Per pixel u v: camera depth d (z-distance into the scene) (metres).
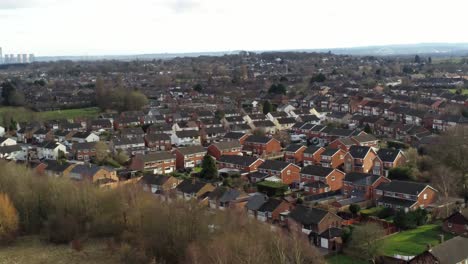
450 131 126.31
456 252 71.12
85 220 97.38
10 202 96.69
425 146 135.50
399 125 171.00
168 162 136.50
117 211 95.75
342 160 132.00
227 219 82.56
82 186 100.38
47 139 172.50
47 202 99.88
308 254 71.50
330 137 161.50
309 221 85.81
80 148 151.00
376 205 101.19
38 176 108.44
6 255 88.94
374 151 126.88
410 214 89.62
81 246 90.75
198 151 142.75
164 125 187.12
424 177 113.88
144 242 85.06
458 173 112.06
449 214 94.19
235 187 113.31
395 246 80.44
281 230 80.19
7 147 157.50
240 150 148.62
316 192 109.44
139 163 133.00
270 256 69.62
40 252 89.88
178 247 79.62
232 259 68.50
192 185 110.81
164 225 82.19
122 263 83.56
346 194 108.12
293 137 169.88
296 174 122.06
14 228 95.12
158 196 102.50
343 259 77.00
